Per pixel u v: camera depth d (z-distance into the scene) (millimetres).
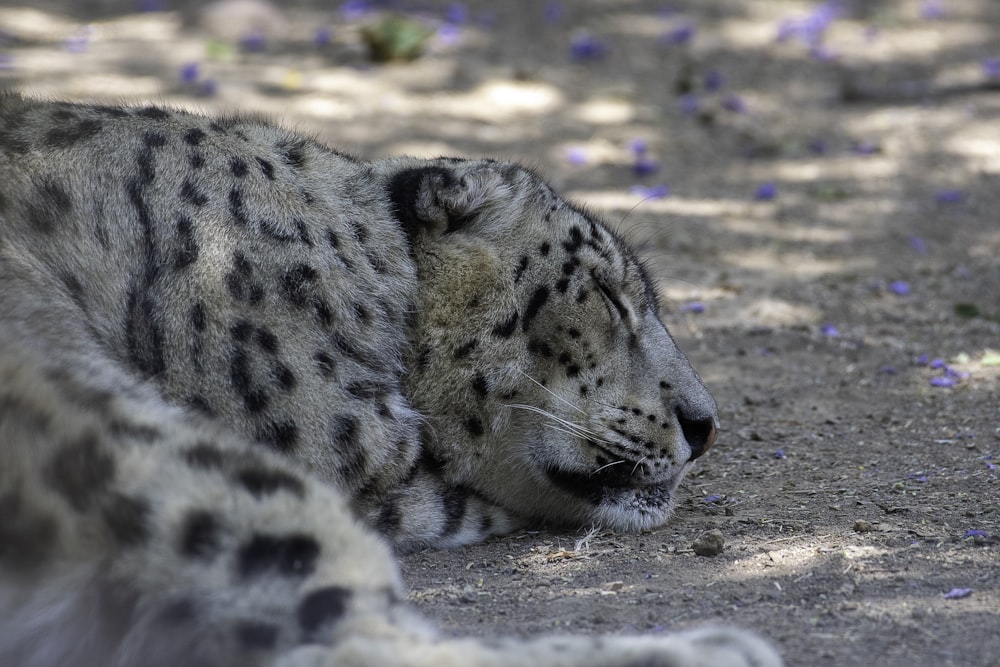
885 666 6891
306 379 8977
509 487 10109
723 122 24625
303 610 6113
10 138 8953
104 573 6109
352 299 9359
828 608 7777
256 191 9375
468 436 9875
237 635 6094
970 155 23000
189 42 27359
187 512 6195
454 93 25109
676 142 23531
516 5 31141
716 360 14789
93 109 9555
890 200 20922
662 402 10203
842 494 10414
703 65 27828
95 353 8359
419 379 9758
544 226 10164
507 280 9930
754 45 28969
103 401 6859
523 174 10422
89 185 8898
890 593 7996
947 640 7199
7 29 27328
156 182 9086
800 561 8750
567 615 7898
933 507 9898
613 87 26156
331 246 9430
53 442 6320
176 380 8727
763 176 22094
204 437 6738
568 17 30391
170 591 6109
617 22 30203
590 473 10062
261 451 6824
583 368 10078
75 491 6176
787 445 11977
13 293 8195
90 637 6156
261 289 9000
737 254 18531
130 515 6152
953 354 14805
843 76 27219
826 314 16328
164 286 8828
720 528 9805
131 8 30141
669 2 31625
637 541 9688
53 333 8188
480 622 7855
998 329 15688
